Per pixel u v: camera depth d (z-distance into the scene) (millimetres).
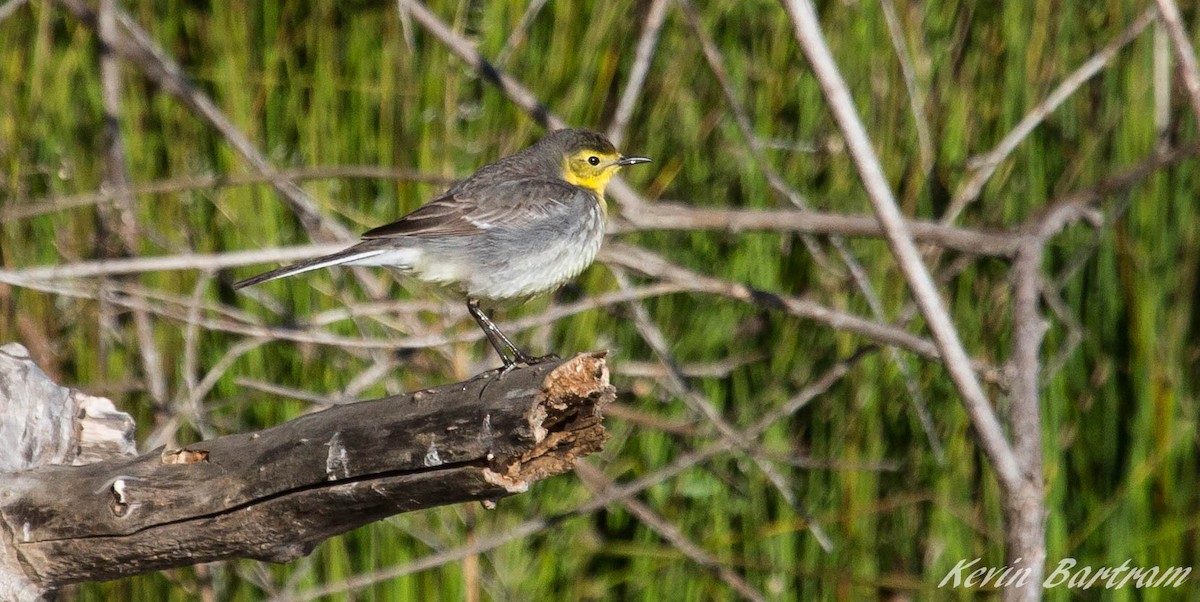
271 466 6457
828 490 11445
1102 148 11352
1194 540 10797
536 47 11781
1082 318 11250
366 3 11719
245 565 11445
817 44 8133
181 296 11523
